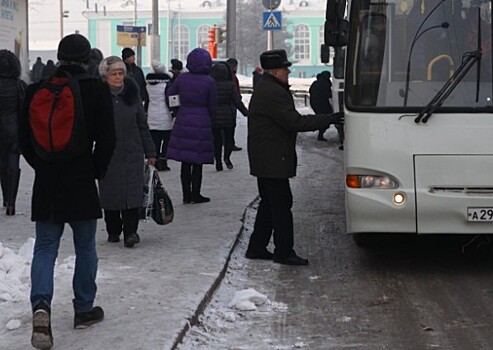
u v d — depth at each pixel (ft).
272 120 28.76
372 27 27.37
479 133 26.27
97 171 20.21
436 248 32.58
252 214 39.14
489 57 26.84
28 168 54.90
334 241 33.83
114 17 274.77
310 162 61.16
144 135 30.73
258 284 27.22
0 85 35.76
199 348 20.71
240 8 262.06
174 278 26.12
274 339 21.66
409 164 26.40
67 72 19.75
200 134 39.75
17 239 31.96
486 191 26.22
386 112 26.73
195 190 40.63
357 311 24.21
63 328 21.09
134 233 30.81
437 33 27.09
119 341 20.03
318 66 271.08
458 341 21.44
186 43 271.69
